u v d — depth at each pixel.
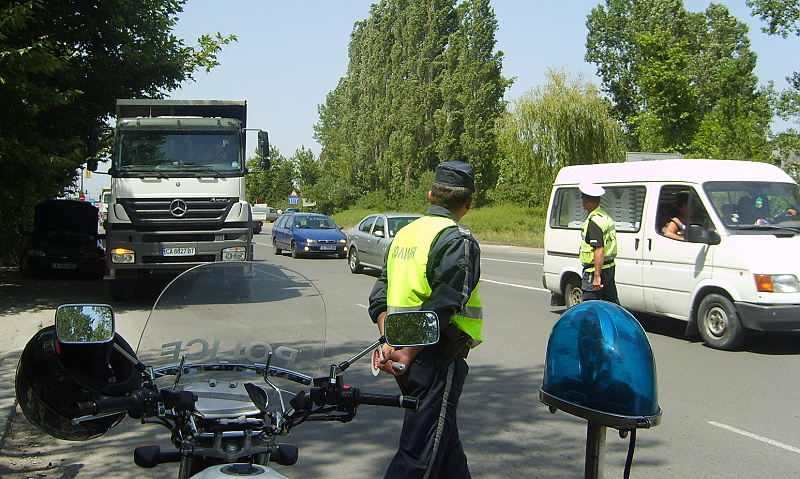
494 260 24.83
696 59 52.50
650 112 40.81
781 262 9.20
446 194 3.53
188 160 13.29
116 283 13.60
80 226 17.89
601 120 39.12
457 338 3.43
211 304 3.18
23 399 2.79
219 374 3.11
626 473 2.77
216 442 2.67
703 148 31.38
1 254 21.58
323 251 25.55
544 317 12.34
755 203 9.95
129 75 17.16
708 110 43.34
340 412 3.06
